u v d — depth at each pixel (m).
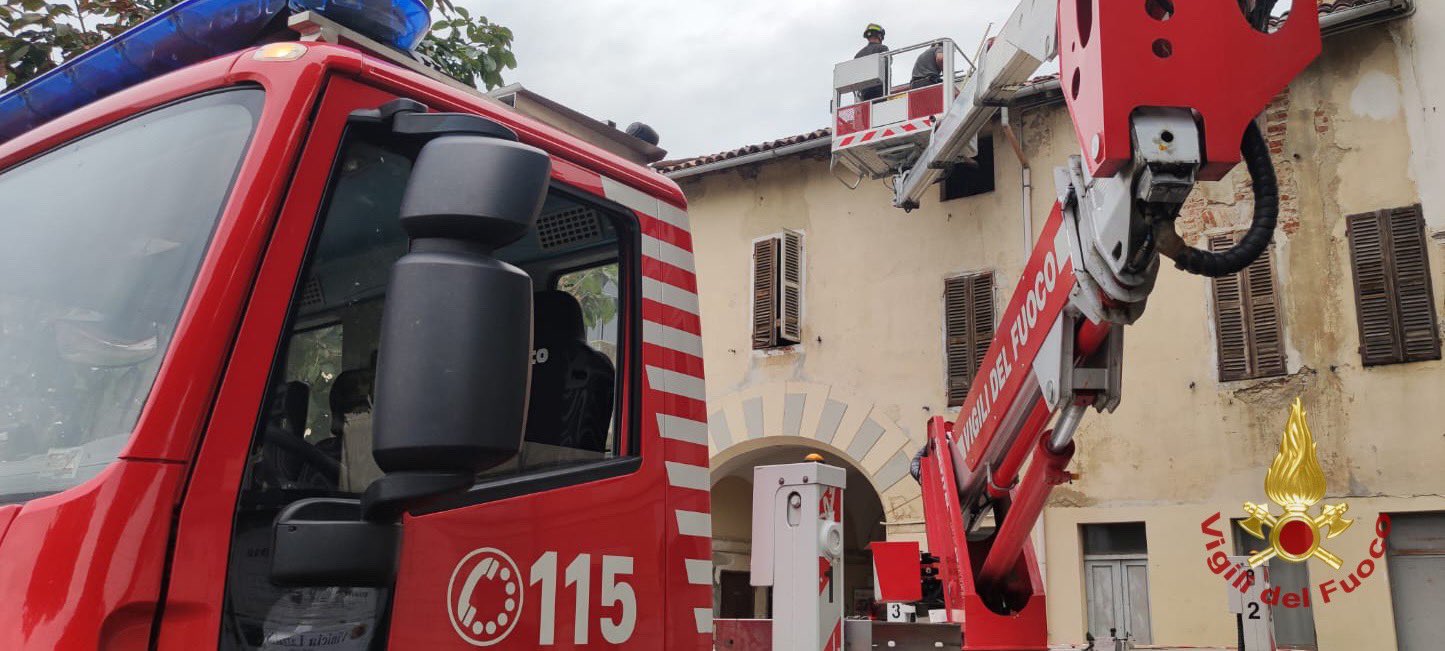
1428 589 10.88
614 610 2.49
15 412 1.91
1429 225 11.28
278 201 1.99
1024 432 4.70
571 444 2.55
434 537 2.15
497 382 1.70
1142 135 2.54
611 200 2.82
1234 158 2.55
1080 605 12.12
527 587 2.31
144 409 1.76
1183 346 12.19
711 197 15.48
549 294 2.71
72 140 2.35
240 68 2.16
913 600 4.67
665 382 2.82
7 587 1.66
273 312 1.93
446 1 6.40
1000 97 10.91
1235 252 2.68
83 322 1.96
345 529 1.81
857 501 17.95
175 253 1.96
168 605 1.70
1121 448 12.29
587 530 2.48
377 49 2.74
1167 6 2.61
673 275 2.94
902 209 13.76
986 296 13.19
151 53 2.79
